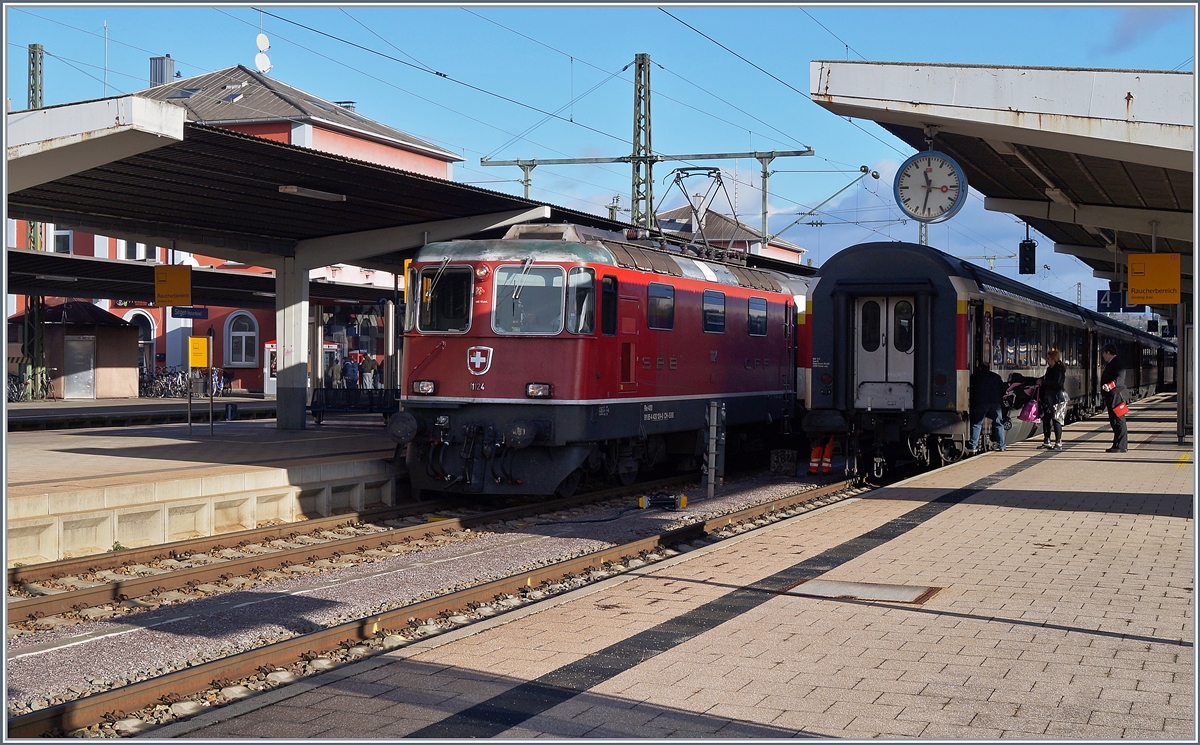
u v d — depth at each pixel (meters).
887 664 6.84
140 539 12.98
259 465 15.48
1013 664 6.81
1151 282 20.64
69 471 14.74
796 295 23.17
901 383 17.58
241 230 20.97
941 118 13.21
